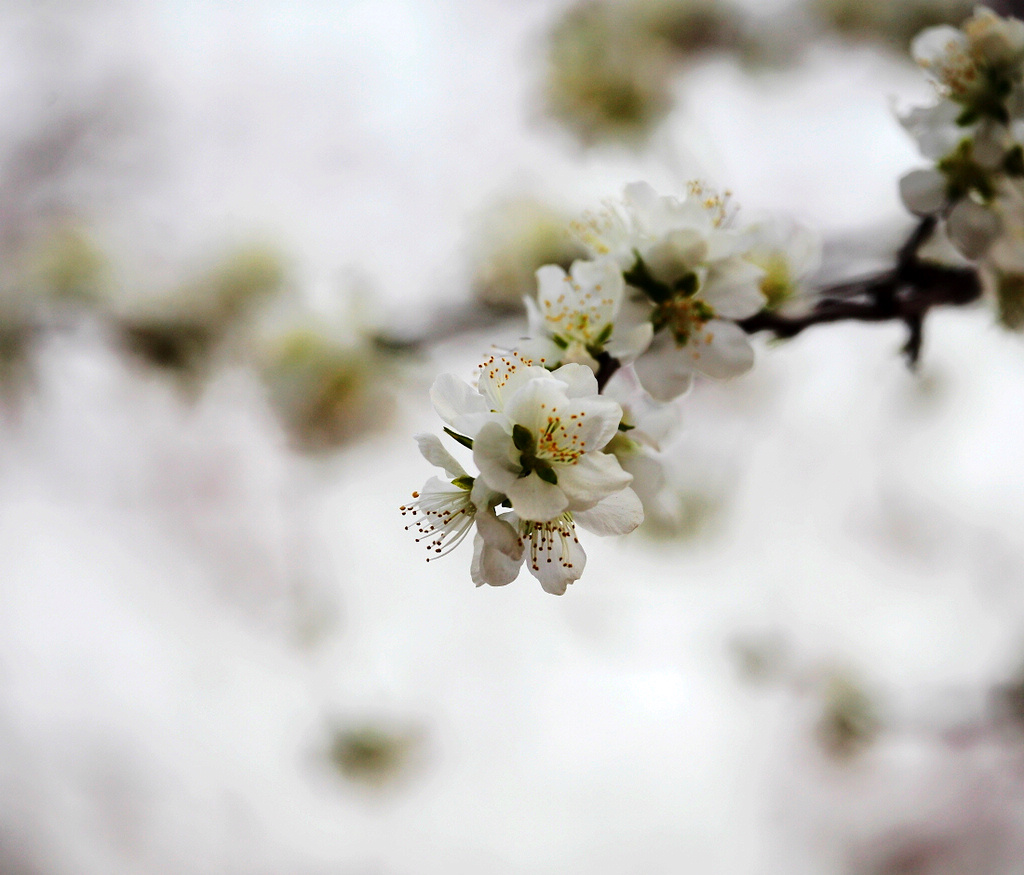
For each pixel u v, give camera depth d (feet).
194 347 3.74
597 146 3.63
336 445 3.59
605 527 1.90
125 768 6.00
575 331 1.98
